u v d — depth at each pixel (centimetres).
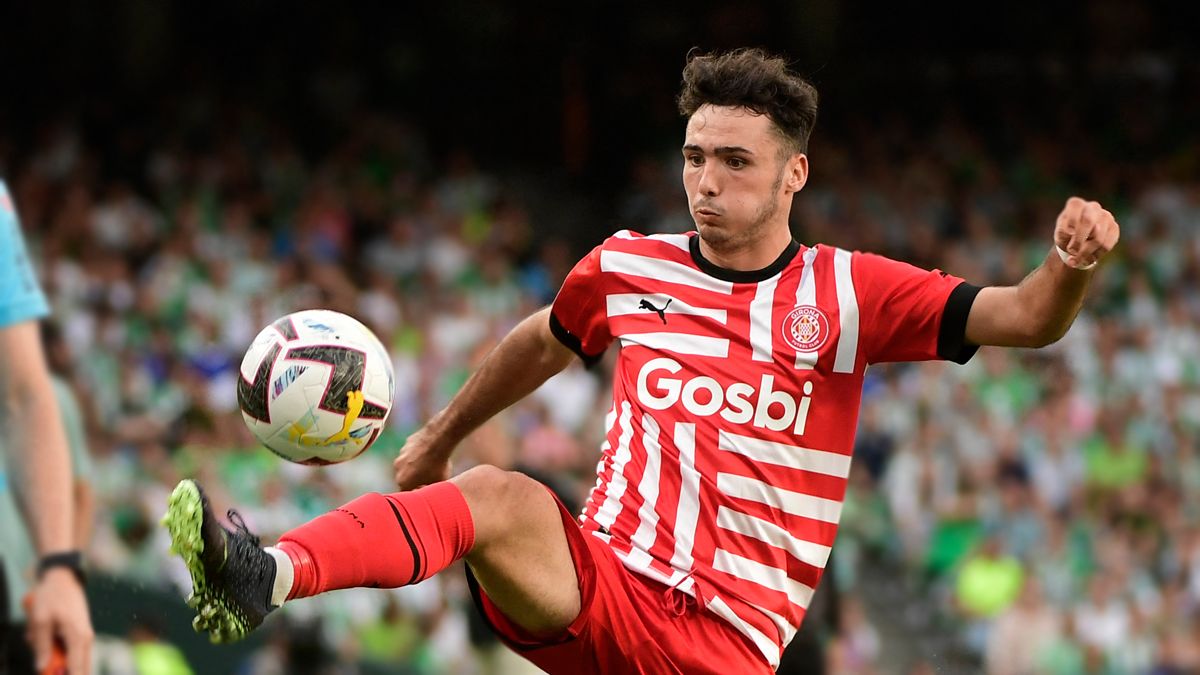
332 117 6606
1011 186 6300
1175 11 7000
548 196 6700
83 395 4044
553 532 1309
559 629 1324
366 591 3447
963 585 4109
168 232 5450
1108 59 6969
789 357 1377
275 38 6819
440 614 3484
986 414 4600
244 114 6431
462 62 7012
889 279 1385
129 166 5959
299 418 1272
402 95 6912
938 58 7038
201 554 1083
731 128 1370
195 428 4072
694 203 1391
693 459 1366
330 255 5472
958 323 1353
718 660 1348
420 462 1566
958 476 4447
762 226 1390
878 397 4647
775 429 1369
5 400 1222
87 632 1202
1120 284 5531
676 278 1427
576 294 1473
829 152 6494
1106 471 4559
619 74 7006
